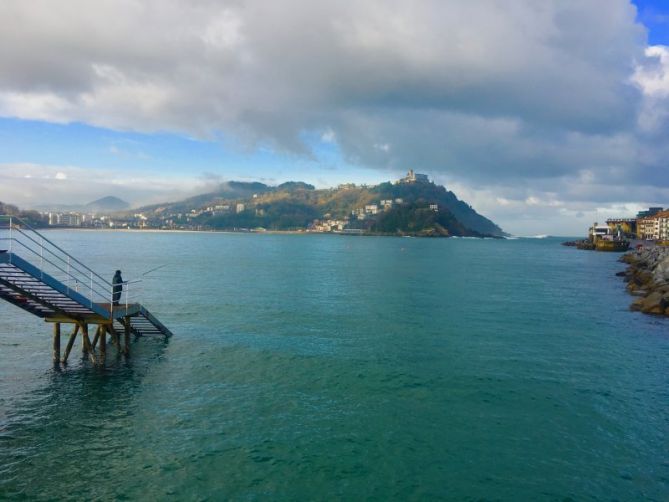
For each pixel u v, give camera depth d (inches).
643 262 4045.3
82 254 5231.3
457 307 2097.7
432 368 1150.3
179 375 1072.2
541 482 650.2
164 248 7037.4
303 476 655.1
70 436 762.8
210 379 1048.2
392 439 769.6
